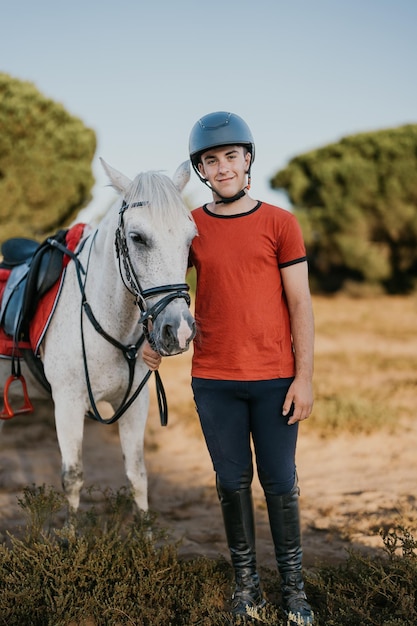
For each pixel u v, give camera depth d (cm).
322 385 794
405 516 375
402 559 258
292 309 225
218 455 233
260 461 230
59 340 288
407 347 1209
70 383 285
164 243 227
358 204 2375
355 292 2422
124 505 303
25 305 307
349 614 231
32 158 1478
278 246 223
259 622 227
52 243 314
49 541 271
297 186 2514
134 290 241
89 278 283
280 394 225
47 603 242
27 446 558
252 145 232
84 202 1672
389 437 579
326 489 448
